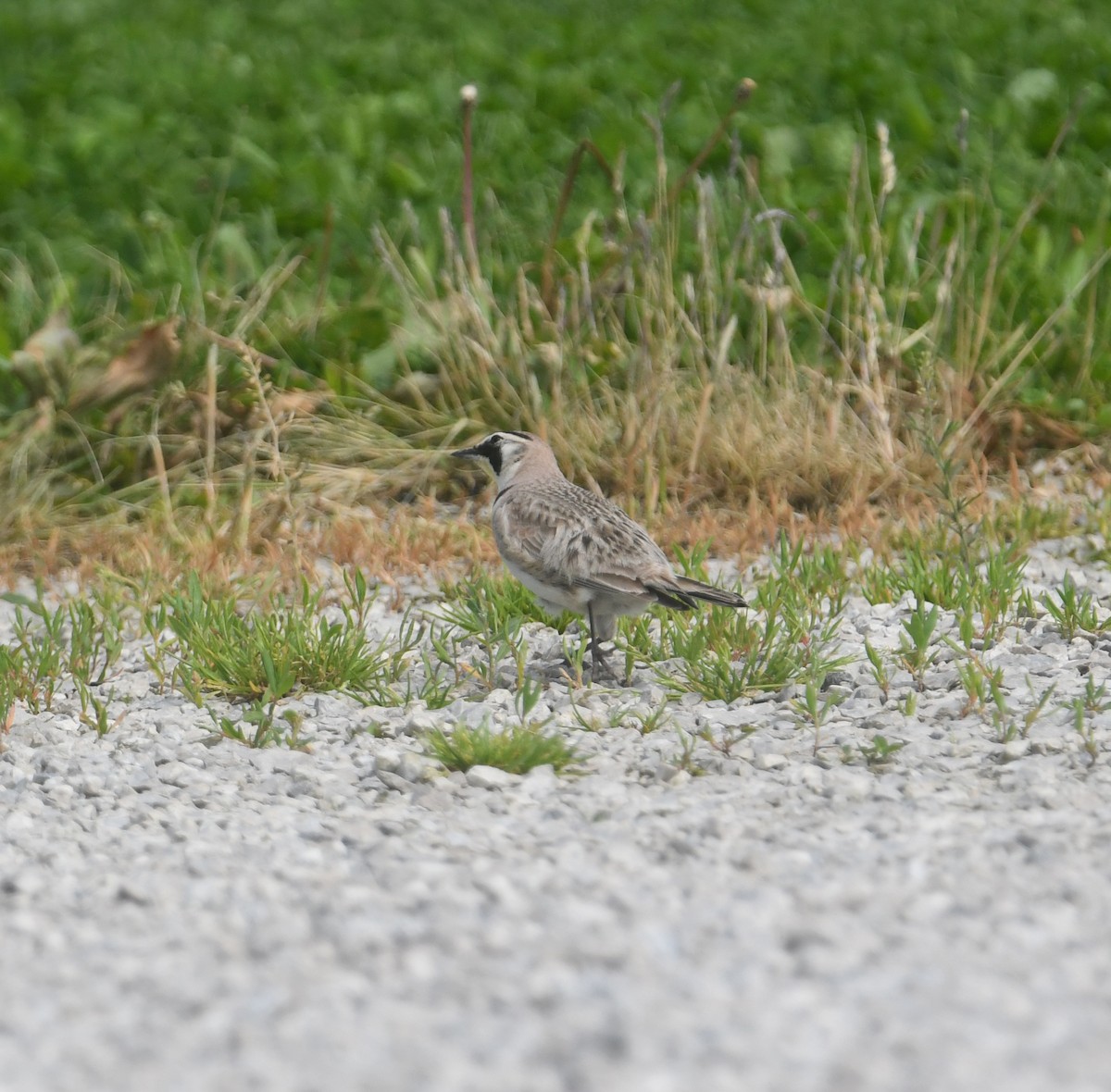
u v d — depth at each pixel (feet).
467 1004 18.37
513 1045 17.26
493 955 19.76
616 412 48.93
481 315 50.93
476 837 24.75
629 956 19.44
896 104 69.51
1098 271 53.78
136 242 61.46
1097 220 57.93
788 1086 16.20
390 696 32.68
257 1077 16.80
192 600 35.91
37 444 49.16
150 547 43.86
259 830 25.48
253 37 95.71
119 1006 18.75
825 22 88.69
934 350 48.96
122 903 22.27
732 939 20.03
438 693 32.81
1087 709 29.89
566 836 24.48
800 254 57.21
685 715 30.94
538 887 22.06
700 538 42.75
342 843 24.72
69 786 28.17
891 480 45.91
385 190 65.51
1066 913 20.62
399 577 42.34
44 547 46.14
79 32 97.71
